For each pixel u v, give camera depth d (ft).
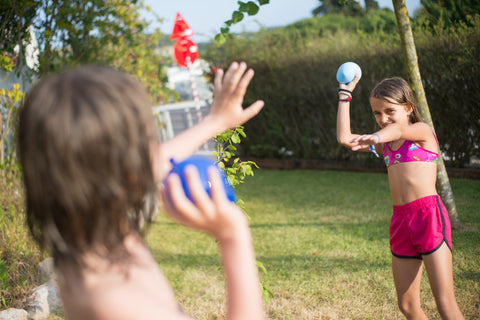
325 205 21.22
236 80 2.99
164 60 36.09
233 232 2.18
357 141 7.72
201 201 2.09
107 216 2.11
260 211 21.33
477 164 23.82
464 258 13.04
